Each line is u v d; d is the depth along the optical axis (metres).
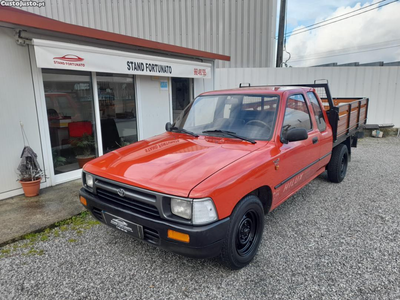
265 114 3.61
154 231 2.56
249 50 13.35
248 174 2.77
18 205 4.50
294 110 3.90
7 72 4.67
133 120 7.07
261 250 3.31
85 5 12.66
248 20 13.12
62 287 2.72
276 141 3.36
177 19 12.94
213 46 13.26
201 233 2.34
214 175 2.56
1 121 4.68
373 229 3.79
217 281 2.78
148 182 2.57
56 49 4.73
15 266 3.05
